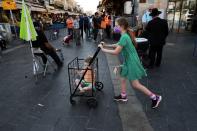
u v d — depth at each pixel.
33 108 4.09
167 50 9.13
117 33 13.30
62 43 13.64
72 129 3.30
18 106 4.22
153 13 5.99
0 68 7.54
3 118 3.75
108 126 3.33
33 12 28.52
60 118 3.65
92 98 3.95
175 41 11.69
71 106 4.09
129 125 3.33
